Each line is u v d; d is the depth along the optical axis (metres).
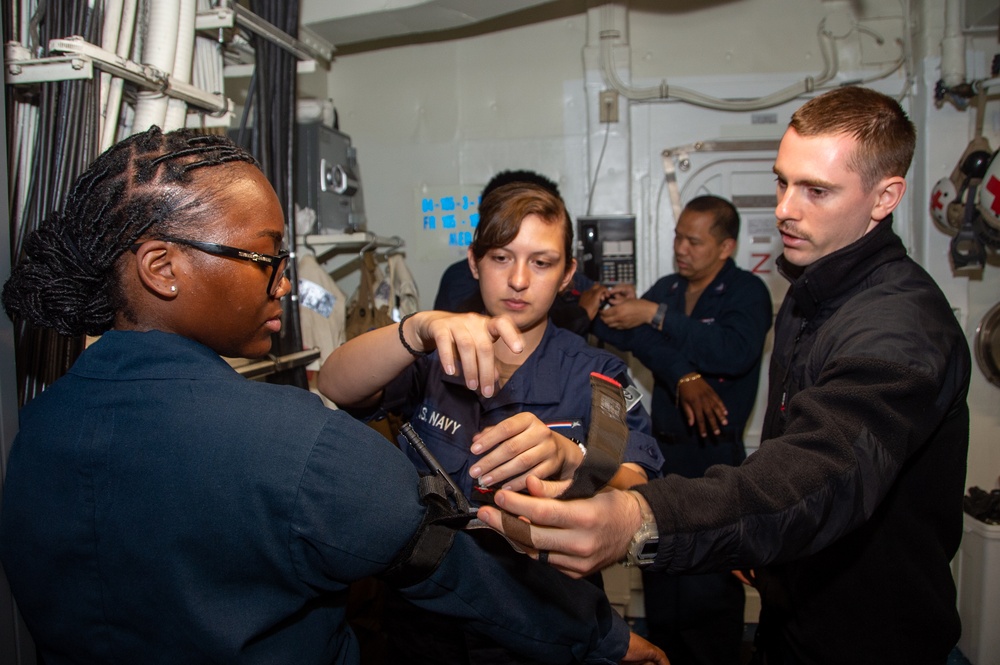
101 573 0.62
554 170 2.77
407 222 2.87
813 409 0.76
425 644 1.03
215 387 0.63
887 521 1.00
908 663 1.02
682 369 2.10
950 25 2.39
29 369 1.04
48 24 1.11
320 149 2.27
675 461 2.25
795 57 2.62
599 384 0.81
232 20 1.49
